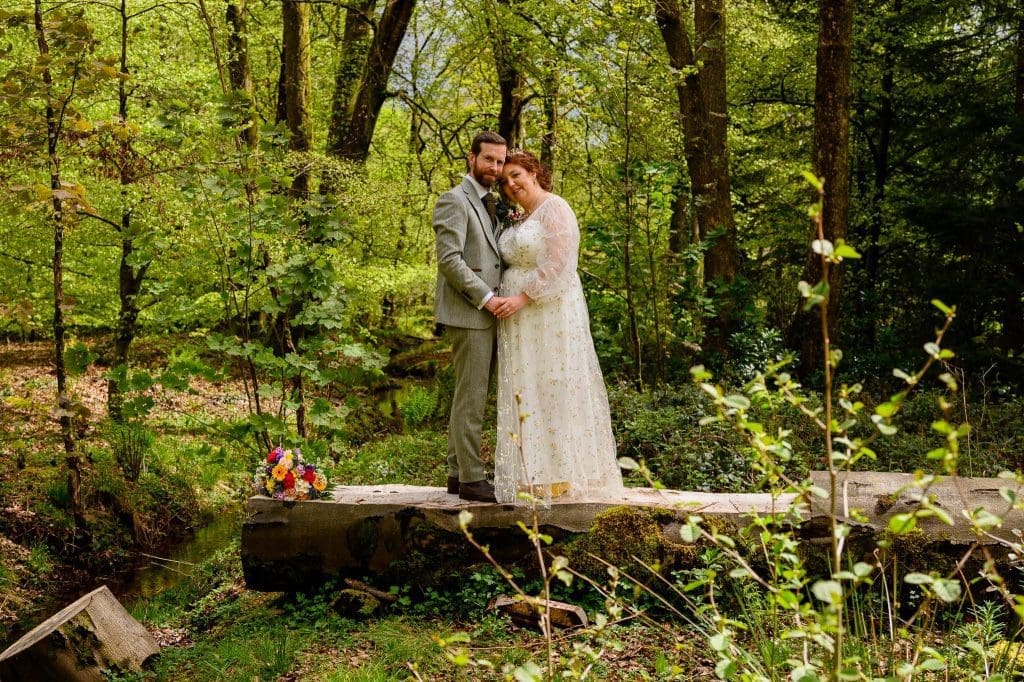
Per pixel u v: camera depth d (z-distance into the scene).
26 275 10.59
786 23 14.77
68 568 7.35
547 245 4.51
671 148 11.08
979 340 11.03
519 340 4.60
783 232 15.12
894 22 13.46
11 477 8.11
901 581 4.22
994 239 10.65
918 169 15.02
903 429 7.56
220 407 12.16
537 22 10.73
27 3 8.71
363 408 12.04
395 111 17.67
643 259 10.11
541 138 11.06
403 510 4.80
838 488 4.42
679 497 4.79
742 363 9.70
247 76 11.09
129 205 9.24
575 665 2.44
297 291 5.98
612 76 9.46
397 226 13.62
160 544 8.24
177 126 6.96
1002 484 4.37
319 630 4.59
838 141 10.20
